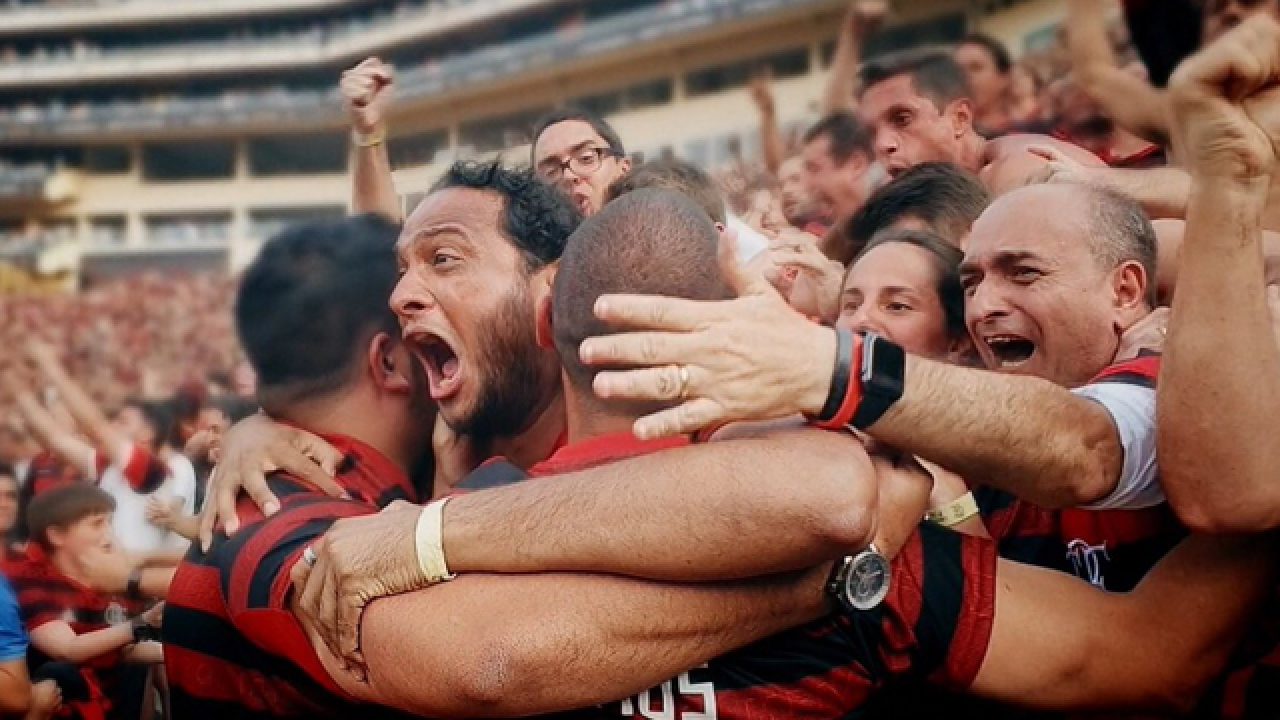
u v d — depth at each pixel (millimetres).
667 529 1270
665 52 15664
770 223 3371
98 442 4238
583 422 1468
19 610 2844
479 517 1345
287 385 1855
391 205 2715
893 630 1392
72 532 3109
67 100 24688
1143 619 1471
